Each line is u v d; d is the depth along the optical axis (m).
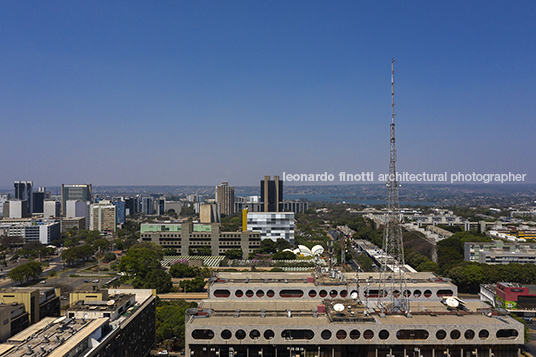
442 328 106.44
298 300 131.62
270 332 107.81
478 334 106.38
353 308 118.56
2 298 124.50
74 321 115.00
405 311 116.19
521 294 190.50
